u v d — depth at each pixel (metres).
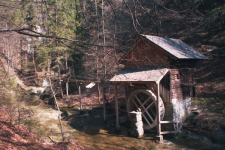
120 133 12.23
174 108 11.41
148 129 12.27
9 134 8.20
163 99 11.89
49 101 21.67
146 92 12.11
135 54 12.89
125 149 9.68
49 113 17.20
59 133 12.03
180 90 12.04
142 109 13.38
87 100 21.27
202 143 9.80
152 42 11.34
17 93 10.18
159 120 10.62
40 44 20.02
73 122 14.97
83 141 10.88
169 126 11.55
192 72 13.01
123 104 18.28
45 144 8.68
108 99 20.36
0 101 9.21
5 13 9.78
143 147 9.83
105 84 14.25
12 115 10.09
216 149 9.03
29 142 8.24
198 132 10.99
